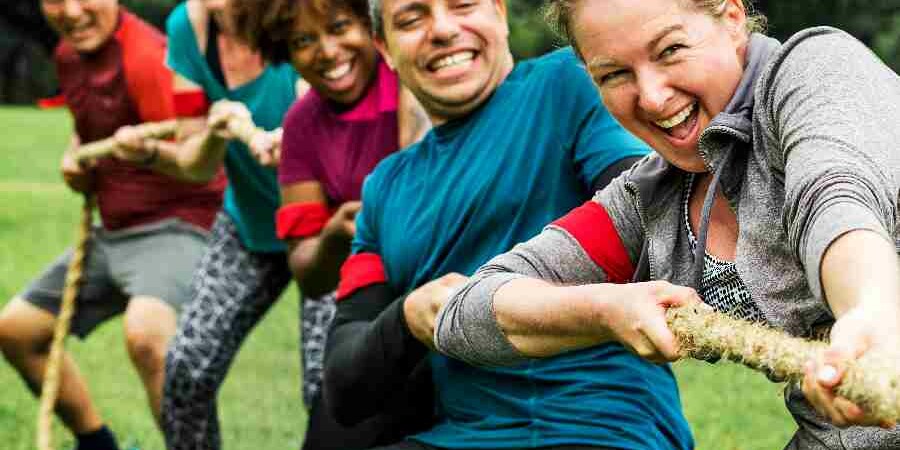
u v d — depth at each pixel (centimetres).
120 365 750
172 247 543
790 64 216
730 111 224
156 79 555
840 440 233
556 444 296
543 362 304
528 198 309
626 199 255
